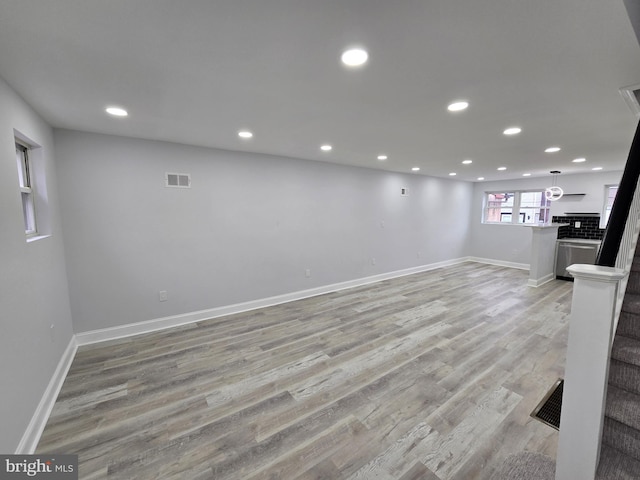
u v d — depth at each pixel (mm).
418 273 6859
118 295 3305
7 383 1571
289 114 2461
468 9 1163
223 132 3037
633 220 1991
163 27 1293
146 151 3354
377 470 1645
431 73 1730
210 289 3926
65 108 2299
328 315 4082
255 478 1600
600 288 1277
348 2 1127
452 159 4582
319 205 4984
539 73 1713
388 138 3256
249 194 4160
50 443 1832
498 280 6160
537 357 2908
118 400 2250
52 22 1242
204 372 2637
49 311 2338
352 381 2504
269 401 2242
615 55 1496
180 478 1600
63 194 2938
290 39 1391
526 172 6098
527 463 1678
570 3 1114
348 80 1828
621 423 1519
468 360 2852
